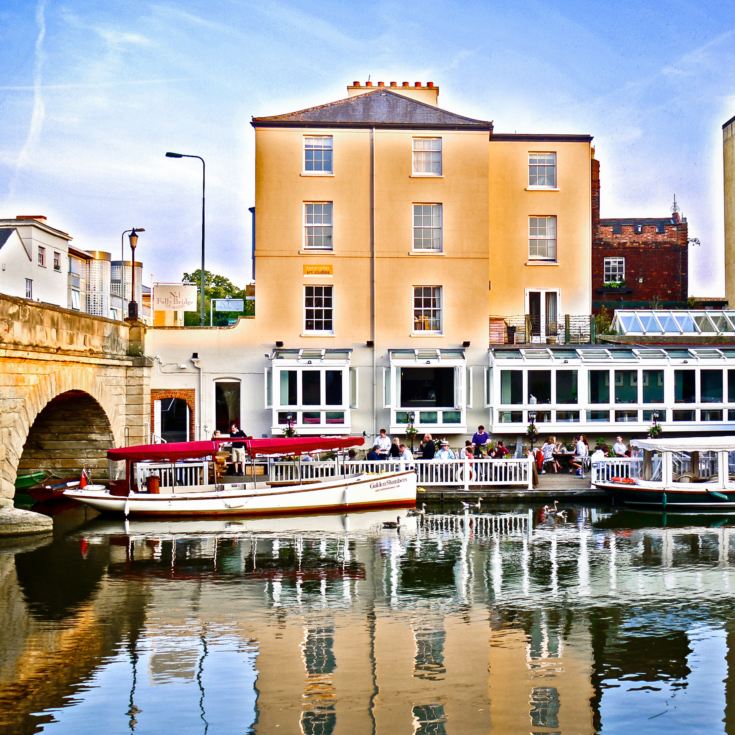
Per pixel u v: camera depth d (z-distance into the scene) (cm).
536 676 1343
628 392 3412
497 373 3397
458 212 3538
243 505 2661
